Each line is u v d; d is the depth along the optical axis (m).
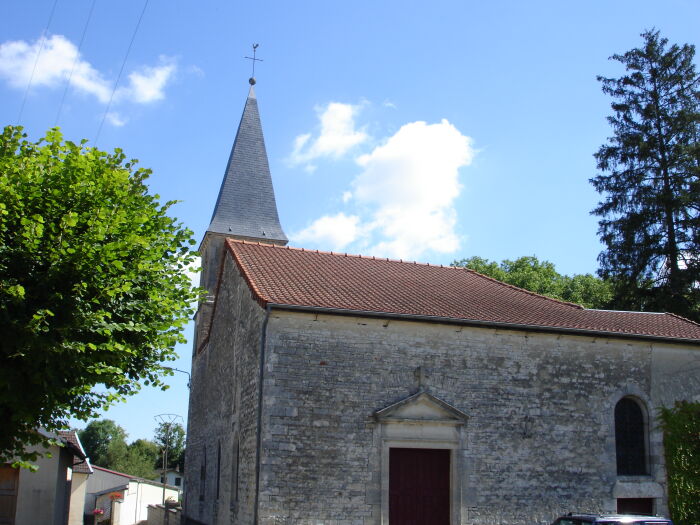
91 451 73.25
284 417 13.38
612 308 27.50
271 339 13.66
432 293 16.84
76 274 10.21
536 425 15.32
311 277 16.00
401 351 14.56
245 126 31.02
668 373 17.06
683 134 26.83
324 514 13.19
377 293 15.73
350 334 14.26
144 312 11.62
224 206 29.09
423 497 14.21
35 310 9.86
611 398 16.25
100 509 39.66
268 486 12.96
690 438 16.61
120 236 11.30
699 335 17.91
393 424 14.06
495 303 17.09
